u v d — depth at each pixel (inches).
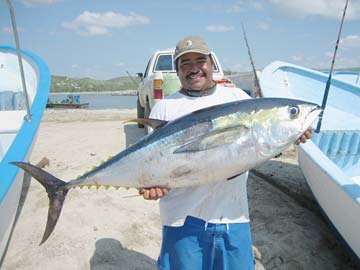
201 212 83.4
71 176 210.4
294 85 237.6
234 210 84.4
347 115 219.3
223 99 90.4
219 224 83.3
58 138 330.6
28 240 140.0
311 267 123.2
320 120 146.2
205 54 85.7
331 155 195.2
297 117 77.8
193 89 89.8
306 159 146.6
